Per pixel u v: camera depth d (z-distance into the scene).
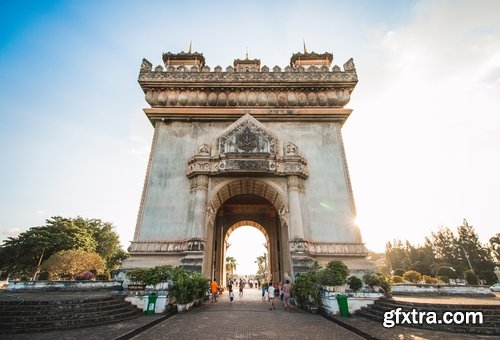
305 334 9.25
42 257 41.75
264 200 30.27
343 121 24.88
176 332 9.52
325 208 21.23
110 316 11.06
